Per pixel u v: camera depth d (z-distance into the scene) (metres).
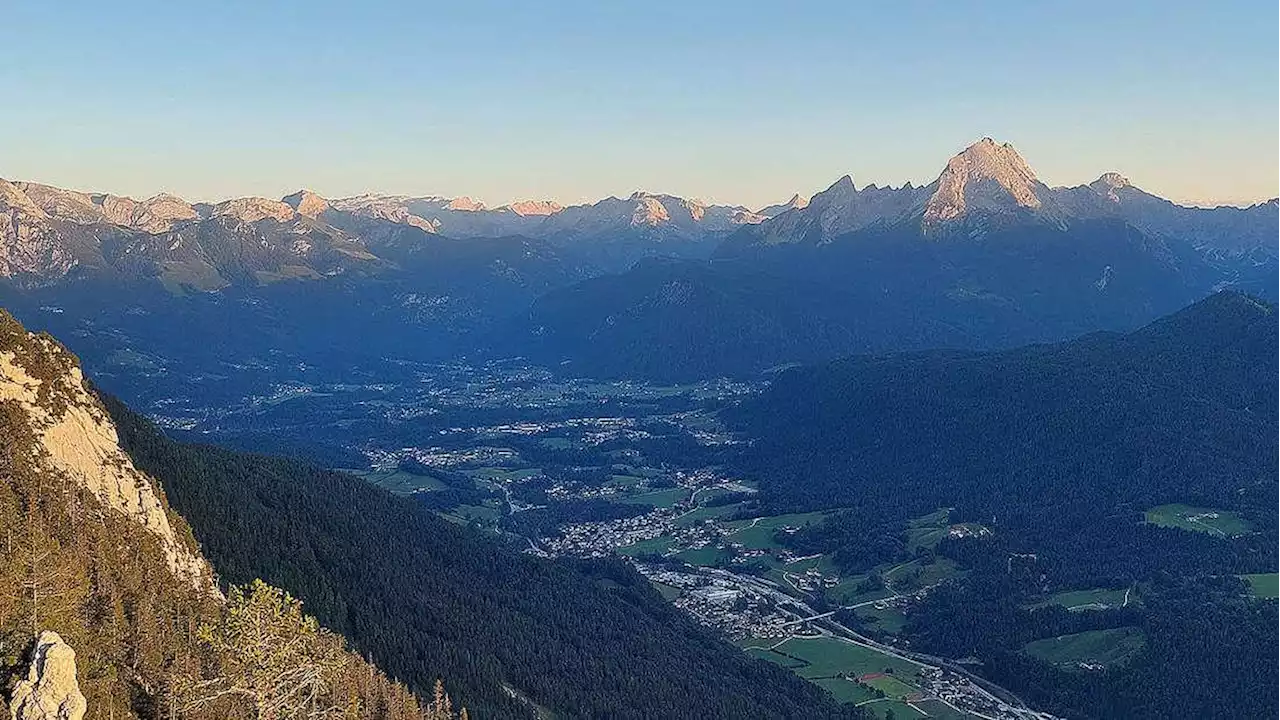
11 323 155.12
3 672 104.06
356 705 144.25
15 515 124.00
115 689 113.44
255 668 123.00
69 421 150.38
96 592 125.62
